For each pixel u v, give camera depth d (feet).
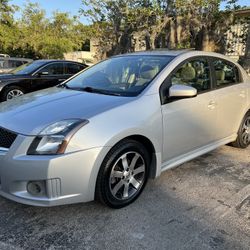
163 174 12.92
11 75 27.68
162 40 42.47
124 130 9.53
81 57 86.28
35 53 84.02
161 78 11.34
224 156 15.14
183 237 8.84
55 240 8.64
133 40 44.91
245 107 15.37
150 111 10.48
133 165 10.37
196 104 12.22
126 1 41.88
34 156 8.58
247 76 15.93
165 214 9.99
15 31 80.84
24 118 9.45
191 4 37.29
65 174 8.67
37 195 8.85
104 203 9.81
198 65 13.03
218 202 10.78
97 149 9.00
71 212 9.98
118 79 12.30
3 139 9.10
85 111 9.59
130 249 8.32
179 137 11.69
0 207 10.20
